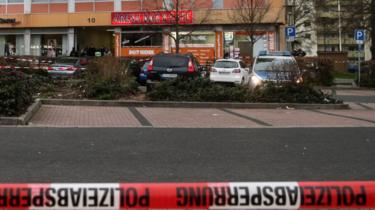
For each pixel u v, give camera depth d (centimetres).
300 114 1468
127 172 695
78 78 2034
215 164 753
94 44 4269
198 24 3838
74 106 1520
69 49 4153
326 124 1235
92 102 1559
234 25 3825
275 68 1752
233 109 1581
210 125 1185
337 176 684
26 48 4231
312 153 843
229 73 2336
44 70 2066
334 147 899
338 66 4131
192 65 1909
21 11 4200
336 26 5862
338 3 5919
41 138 944
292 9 6384
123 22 3950
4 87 1159
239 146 900
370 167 741
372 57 3722
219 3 3828
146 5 3934
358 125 1221
